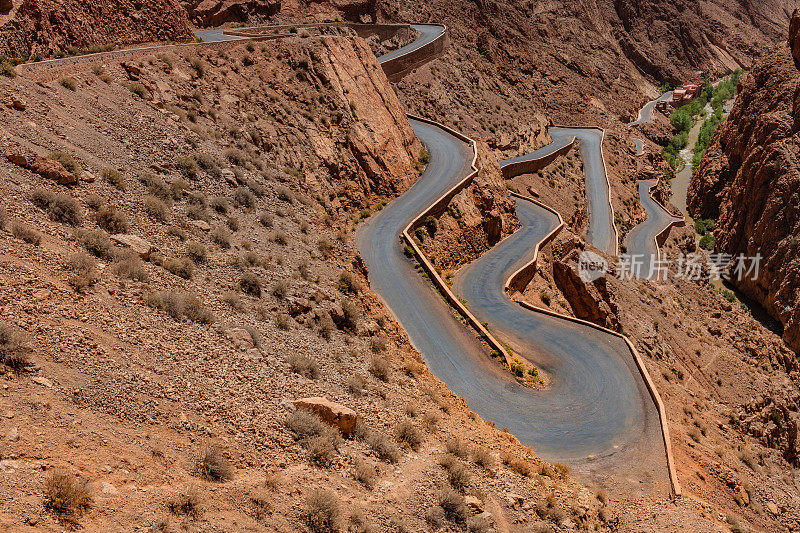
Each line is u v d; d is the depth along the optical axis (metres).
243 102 40.25
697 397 44.06
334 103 49.16
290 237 27.98
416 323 34.62
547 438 27.50
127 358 14.22
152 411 13.02
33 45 30.84
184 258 20.61
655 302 58.75
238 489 12.27
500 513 16.22
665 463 27.34
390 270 39.22
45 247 16.52
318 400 16.47
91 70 29.83
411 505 14.74
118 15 40.16
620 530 20.05
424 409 21.17
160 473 11.58
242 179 30.02
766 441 44.75
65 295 15.01
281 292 22.22
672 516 22.67
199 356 15.99
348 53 54.94
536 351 36.75
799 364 67.56
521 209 64.62
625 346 37.78
